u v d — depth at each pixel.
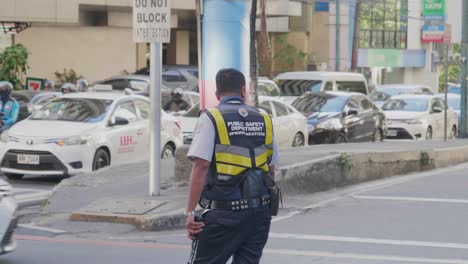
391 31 82.75
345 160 20.38
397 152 22.55
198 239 8.30
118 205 15.74
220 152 8.16
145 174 19.50
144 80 40.09
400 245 13.84
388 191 19.67
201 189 8.17
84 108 22.73
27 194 19.42
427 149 24.17
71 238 14.30
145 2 16.16
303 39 72.81
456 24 36.53
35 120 22.50
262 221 8.38
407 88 49.53
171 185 17.86
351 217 16.38
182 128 26.62
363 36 79.44
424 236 14.59
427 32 37.22
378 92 48.53
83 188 17.95
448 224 15.66
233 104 8.40
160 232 14.75
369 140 33.00
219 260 8.33
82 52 50.75
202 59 17.89
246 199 8.18
